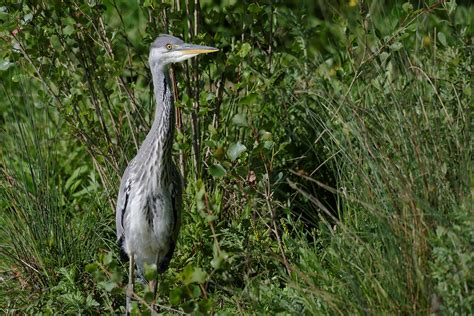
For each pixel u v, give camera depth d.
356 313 8.92
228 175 10.27
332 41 14.92
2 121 15.13
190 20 12.16
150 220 10.83
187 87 12.24
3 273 11.91
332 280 9.77
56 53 12.23
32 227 11.88
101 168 12.66
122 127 12.99
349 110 11.14
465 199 9.05
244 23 12.20
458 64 11.66
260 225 11.44
